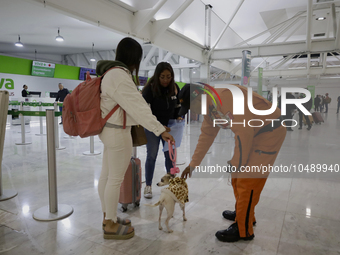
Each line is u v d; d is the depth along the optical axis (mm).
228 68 13336
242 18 9305
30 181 2996
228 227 1816
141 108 1491
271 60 15102
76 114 1518
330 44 7676
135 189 2176
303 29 10539
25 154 4586
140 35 6023
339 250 1576
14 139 6359
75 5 4383
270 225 1900
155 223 1939
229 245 1624
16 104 5648
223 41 10156
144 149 5105
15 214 2090
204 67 9391
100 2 4883
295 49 8164
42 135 7164
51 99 8781
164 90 2434
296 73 12352
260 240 1692
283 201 2346
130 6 5445
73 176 3217
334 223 1926
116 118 1536
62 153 4742
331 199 2385
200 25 8523
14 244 1631
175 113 2664
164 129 1540
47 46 13312
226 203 2316
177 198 1776
